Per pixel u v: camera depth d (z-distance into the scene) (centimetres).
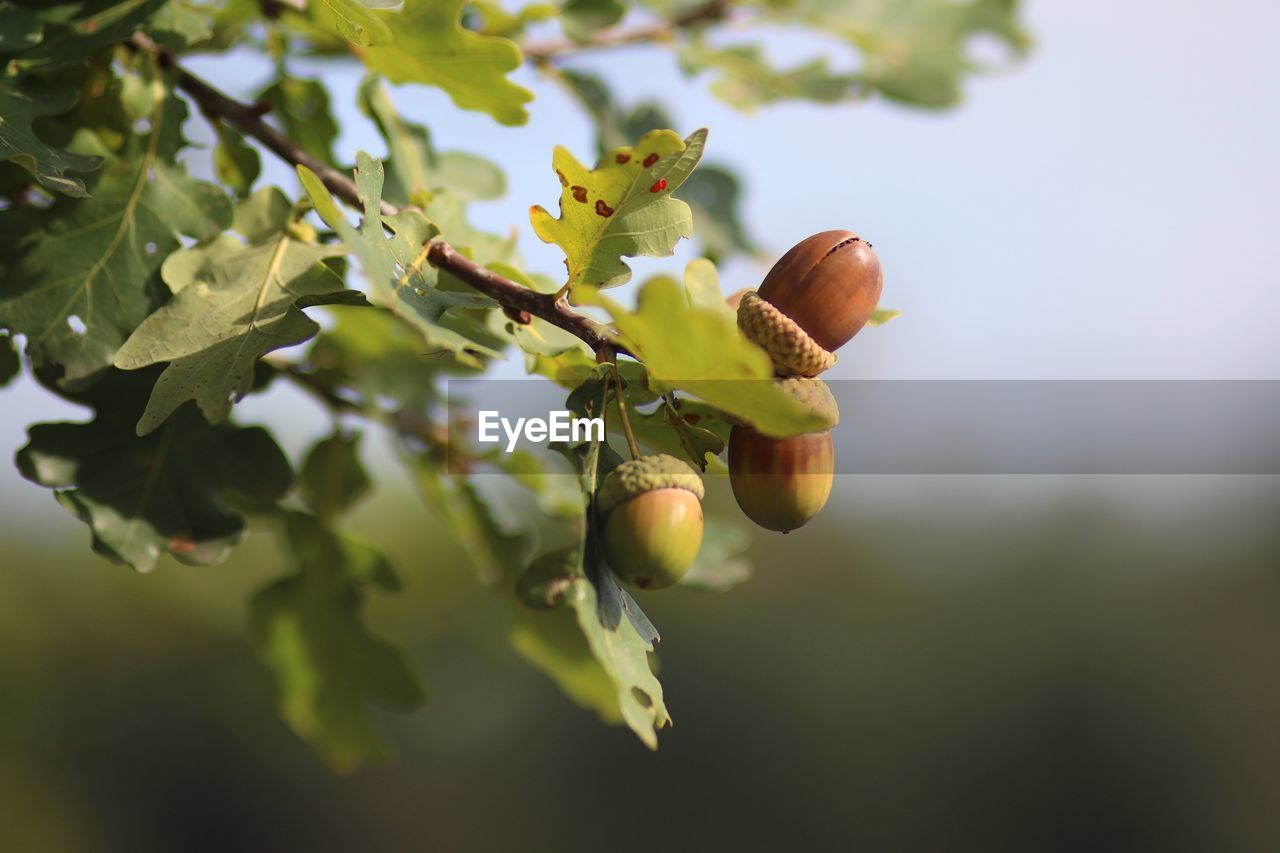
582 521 24
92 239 28
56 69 29
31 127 28
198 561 29
